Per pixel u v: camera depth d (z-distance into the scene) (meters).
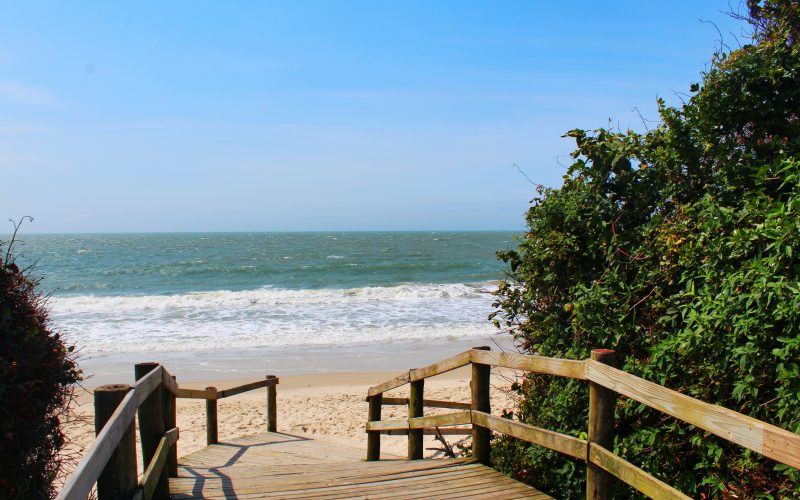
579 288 4.77
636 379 2.93
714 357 3.72
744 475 3.53
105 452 2.39
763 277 3.42
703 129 4.97
